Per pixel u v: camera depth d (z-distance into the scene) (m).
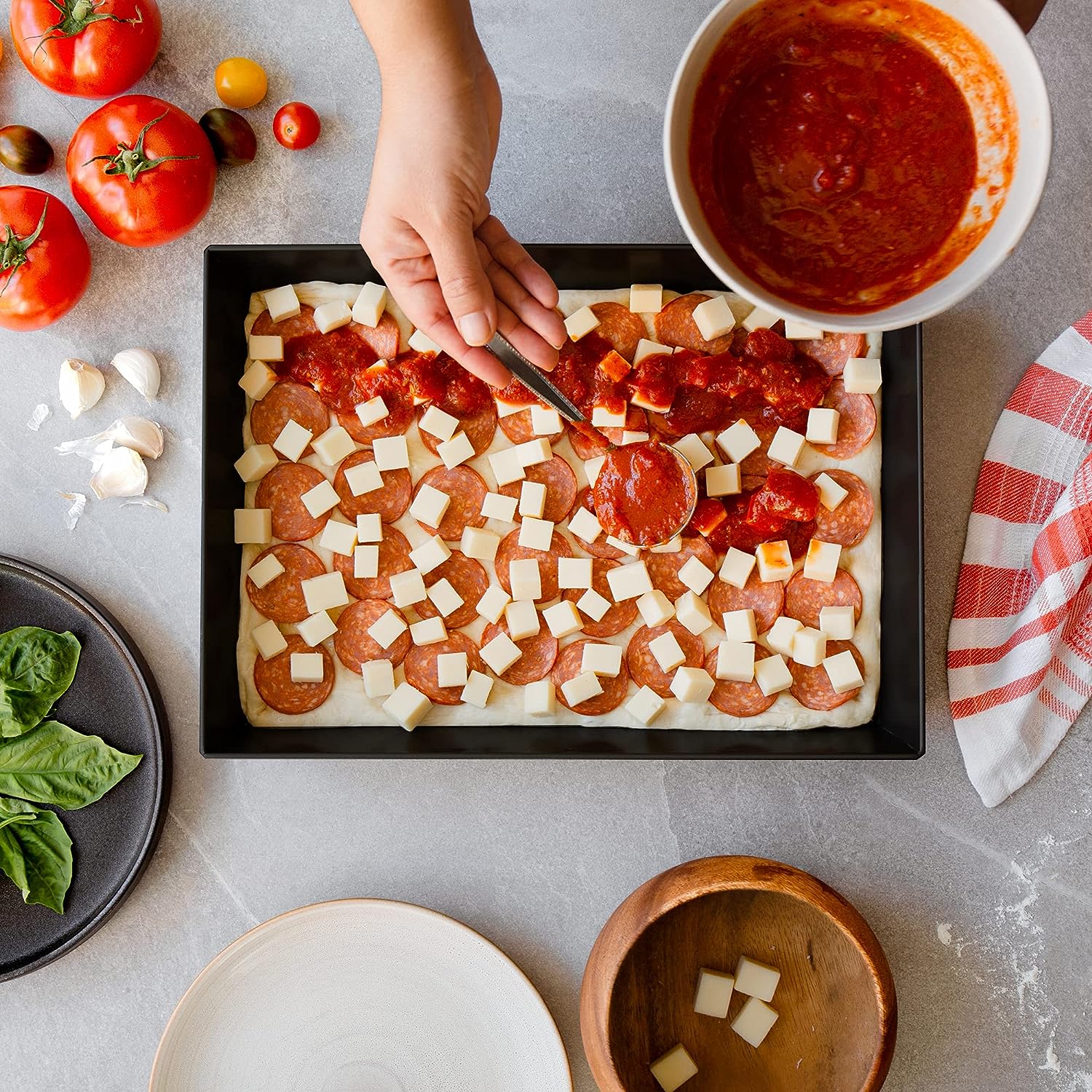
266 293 0.90
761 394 0.89
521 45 0.94
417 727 0.90
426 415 0.90
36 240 0.88
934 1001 0.93
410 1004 0.92
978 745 0.92
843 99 0.70
